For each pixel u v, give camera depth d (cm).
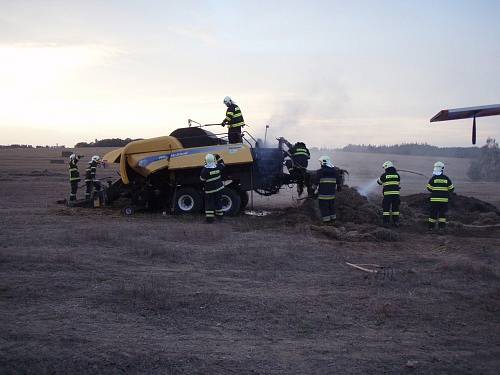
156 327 630
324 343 595
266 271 927
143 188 1702
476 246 1202
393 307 718
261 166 1648
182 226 1398
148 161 1666
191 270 923
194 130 1686
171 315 675
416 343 600
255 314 689
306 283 851
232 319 668
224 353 557
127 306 704
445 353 571
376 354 565
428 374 516
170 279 852
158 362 526
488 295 787
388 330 641
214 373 507
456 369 529
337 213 1538
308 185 1627
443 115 756
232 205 1636
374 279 872
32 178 3697
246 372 512
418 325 660
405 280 871
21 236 1195
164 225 1421
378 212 1565
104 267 923
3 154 7350
